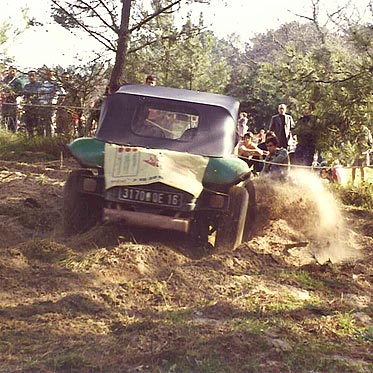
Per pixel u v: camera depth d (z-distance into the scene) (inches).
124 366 209.3
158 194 335.0
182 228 332.5
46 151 714.2
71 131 753.6
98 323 239.5
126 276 295.6
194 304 266.7
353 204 561.6
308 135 494.9
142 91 396.5
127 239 346.9
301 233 392.8
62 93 766.5
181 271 296.8
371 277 322.0
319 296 287.9
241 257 323.6
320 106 480.1
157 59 887.7
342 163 477.4
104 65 763.4
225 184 347.3
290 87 492.7
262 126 1371.8
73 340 224.4
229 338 226.5
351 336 244.4
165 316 248.5
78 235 358.3
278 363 216.4
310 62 484.7
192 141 372.5
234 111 390.0
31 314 243.4
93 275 288.8
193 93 406.0
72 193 362.3
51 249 315.0
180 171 343.6
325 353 227.1
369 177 692.1
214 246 350.0
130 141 372.2
